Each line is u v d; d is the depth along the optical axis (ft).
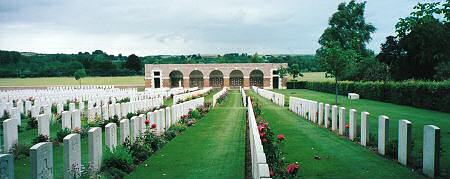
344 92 167.53
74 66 402.72
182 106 72.28
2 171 22.18
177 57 528.22
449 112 80.89
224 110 96.89
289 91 219.82
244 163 36.65
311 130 56.65
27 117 77.61
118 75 394.73
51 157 27.02
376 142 43.19
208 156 39.75
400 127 34.50
